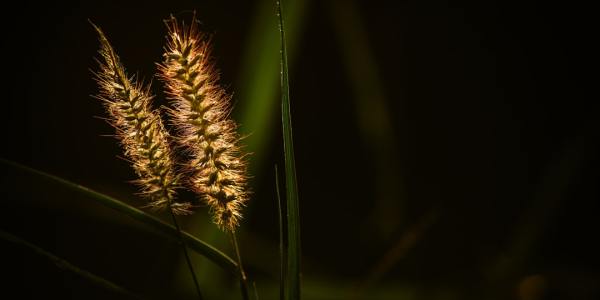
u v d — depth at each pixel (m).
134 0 1.46
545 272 1.16
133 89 0.57
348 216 1.45
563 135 1.55
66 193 0.98
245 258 1.02
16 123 1.39
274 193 1.43
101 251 1.25
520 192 1.52
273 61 0.70
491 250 1.38
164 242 1.26
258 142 0.69
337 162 1.52
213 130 0.57
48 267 1.23
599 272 1.23
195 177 0.58
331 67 1.55
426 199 1.51
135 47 1.43
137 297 0.58
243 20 1.45
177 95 0.57
